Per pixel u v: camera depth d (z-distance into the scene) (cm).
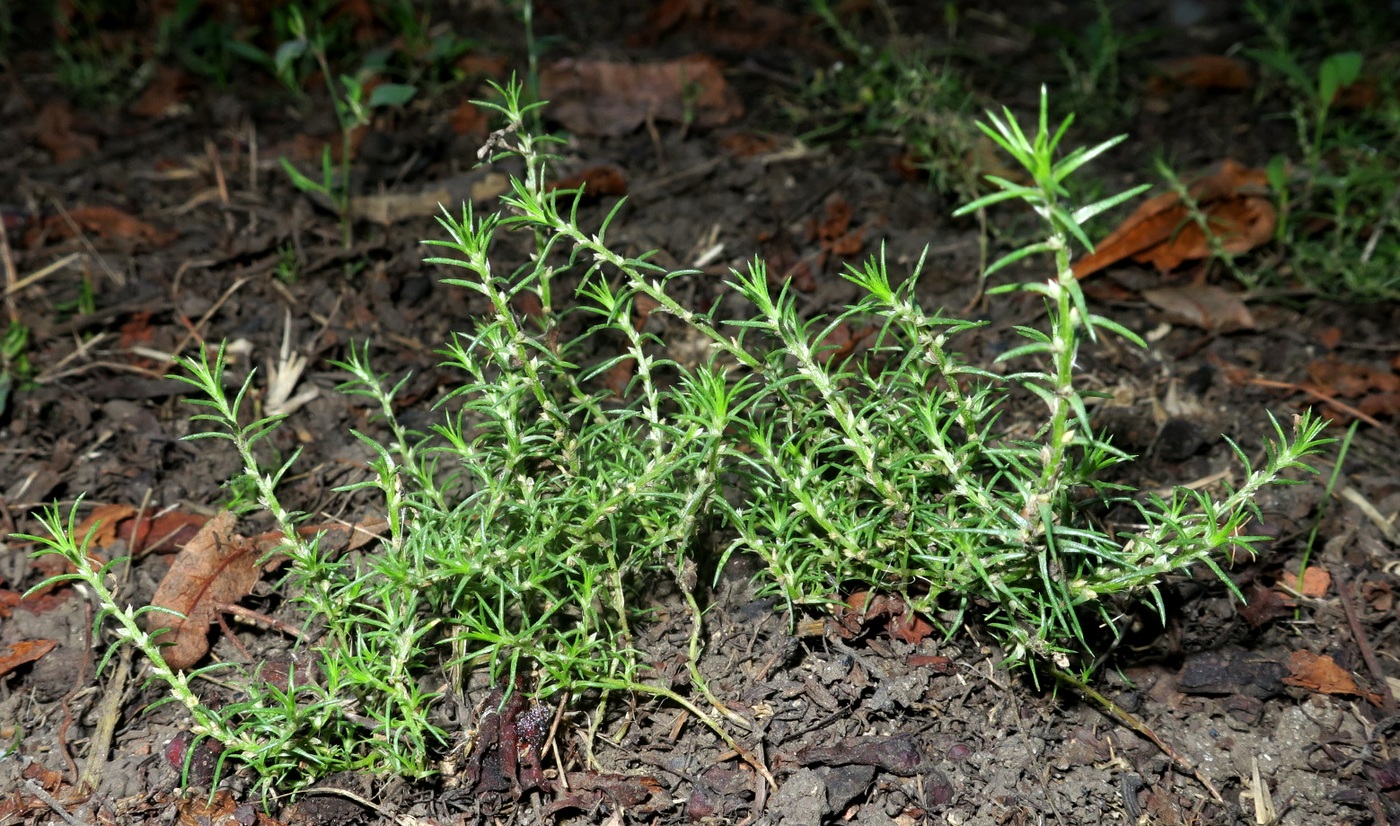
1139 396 57
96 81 71
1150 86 71
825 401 49
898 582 49
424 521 50
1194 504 53
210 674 49
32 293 60
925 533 47
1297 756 48
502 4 77
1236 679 49
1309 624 51
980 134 65
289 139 68
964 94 69
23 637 50
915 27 75
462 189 64
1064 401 43
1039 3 78
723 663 49
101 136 68
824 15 71
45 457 55
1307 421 46
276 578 51
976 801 47
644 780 47
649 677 48
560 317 48
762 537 50
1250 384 57
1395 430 56
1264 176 62
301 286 61
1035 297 60
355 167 66
